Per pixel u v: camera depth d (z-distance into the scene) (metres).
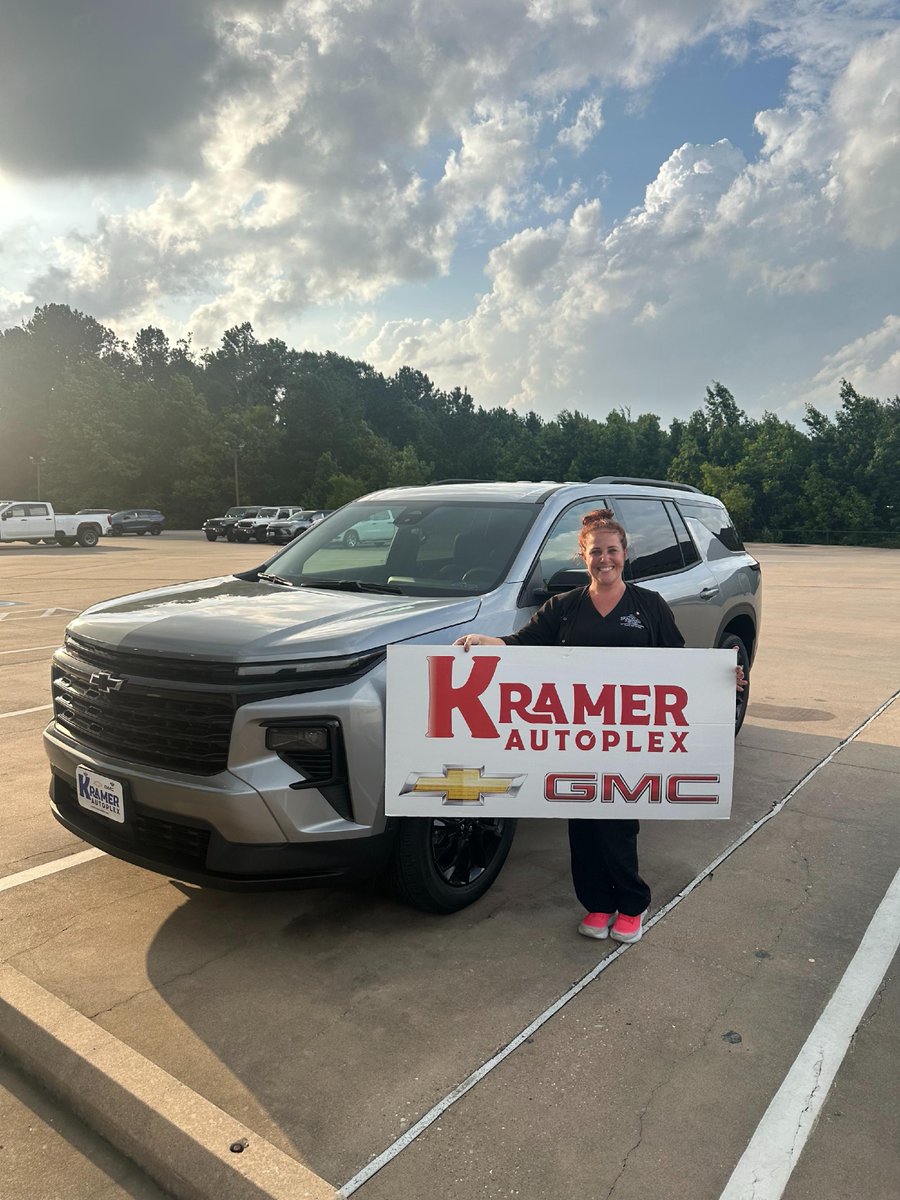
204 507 76.75
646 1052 2.67
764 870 4.04
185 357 119.62
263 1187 2.11
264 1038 2.77
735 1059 2.64
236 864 3.01
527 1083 2.53
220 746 3.03
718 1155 2.24
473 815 3.18
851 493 54.97
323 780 3.09
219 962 3.24
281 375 124.06
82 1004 2.96
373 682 3.19
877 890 3.83
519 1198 2.11
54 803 3.72
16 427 83.88
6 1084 2.66
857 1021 2.84
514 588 3.99
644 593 3.30
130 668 3.27
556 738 3.16
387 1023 2.84
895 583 20.67
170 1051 2.70
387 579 4.27
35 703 7.32
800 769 5.56
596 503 4.84
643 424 69.69
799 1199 2.10
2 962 3.11
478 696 3.13
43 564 25.39
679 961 3.23
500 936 3.43
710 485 58.50
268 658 3.04
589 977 3.12
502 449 99.75
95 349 115.69
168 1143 2.28
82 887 3.87
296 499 82.56
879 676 8.75
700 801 3.19
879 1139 2.30
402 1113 2.41
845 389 56.84
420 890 3.40
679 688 3.14
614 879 3.29
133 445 75.56
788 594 17.72
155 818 3.17
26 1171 2.30
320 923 3.54
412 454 91.12
